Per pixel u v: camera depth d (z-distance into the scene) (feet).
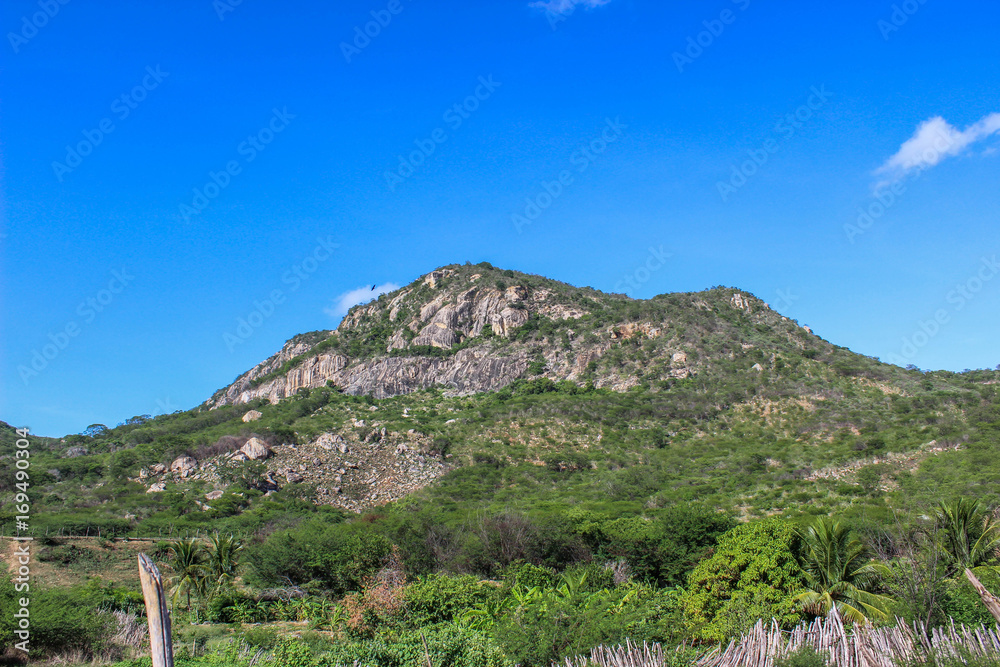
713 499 225.35
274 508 243.60
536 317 513.04
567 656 69.51
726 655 60.54
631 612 79.82
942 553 94.53
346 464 296.51
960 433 248.11
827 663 56.08
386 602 103.55
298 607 132.05
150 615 35.09
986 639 57.16
